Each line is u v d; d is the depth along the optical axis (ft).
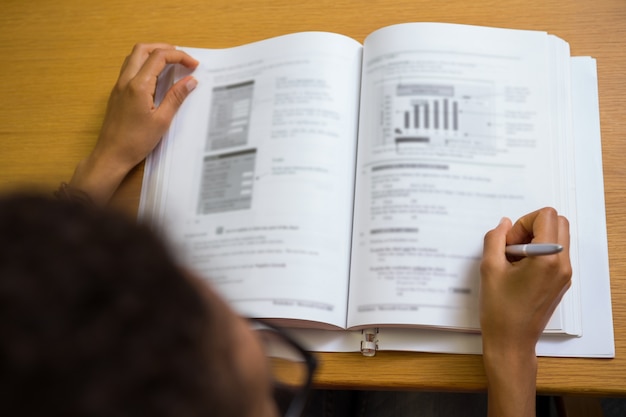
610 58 2.42
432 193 2.18
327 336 2.17
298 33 2.44
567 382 2.05
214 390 0.81
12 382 0.71
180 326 0.78
